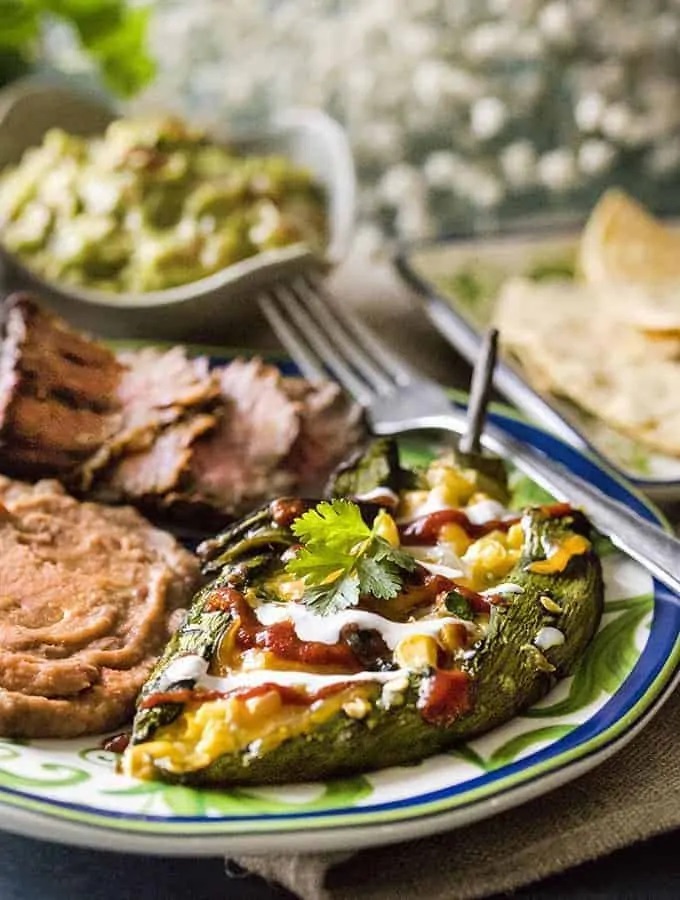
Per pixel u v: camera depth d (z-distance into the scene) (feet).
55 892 1.13
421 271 2.16
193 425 1.49
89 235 2.00
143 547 1.35
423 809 1.04
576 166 2.73
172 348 1.75
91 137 2.33
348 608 1.16
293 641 1.13
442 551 1.28
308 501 1.30
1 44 2.47
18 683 1.14
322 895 1.08
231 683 1.11
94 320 1.91
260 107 2.95
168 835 1.01
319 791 1.07
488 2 2.72
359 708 1.08
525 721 1.15
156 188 2.05
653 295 1.98
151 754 1.07
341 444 1.53
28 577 1.27
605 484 1.53
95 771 1.09
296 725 1.08
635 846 1.18
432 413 1.66
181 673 1.11
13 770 1.08
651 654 1.23
